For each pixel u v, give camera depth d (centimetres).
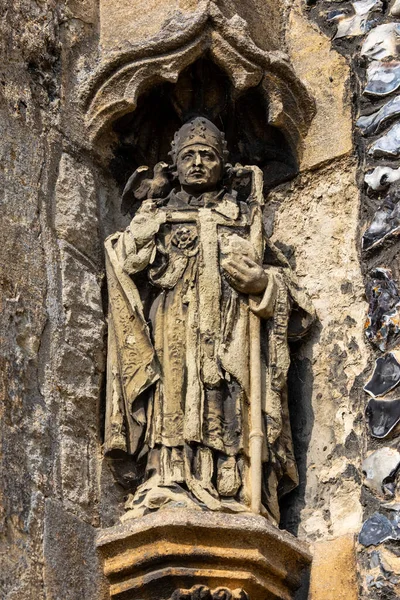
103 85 825
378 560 725
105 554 725
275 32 870
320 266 816
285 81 834
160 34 819
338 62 852
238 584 710
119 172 834
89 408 760
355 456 762
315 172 837
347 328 793
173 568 705
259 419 741
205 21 817
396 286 781
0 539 689
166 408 741
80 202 804
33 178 786
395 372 764
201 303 754
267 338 766
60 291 771
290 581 730
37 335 748
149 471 736
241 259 763
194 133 791
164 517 704
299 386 793
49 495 720
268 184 846
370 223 805
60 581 705
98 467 751
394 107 825
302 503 765
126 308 759
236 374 744
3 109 788
